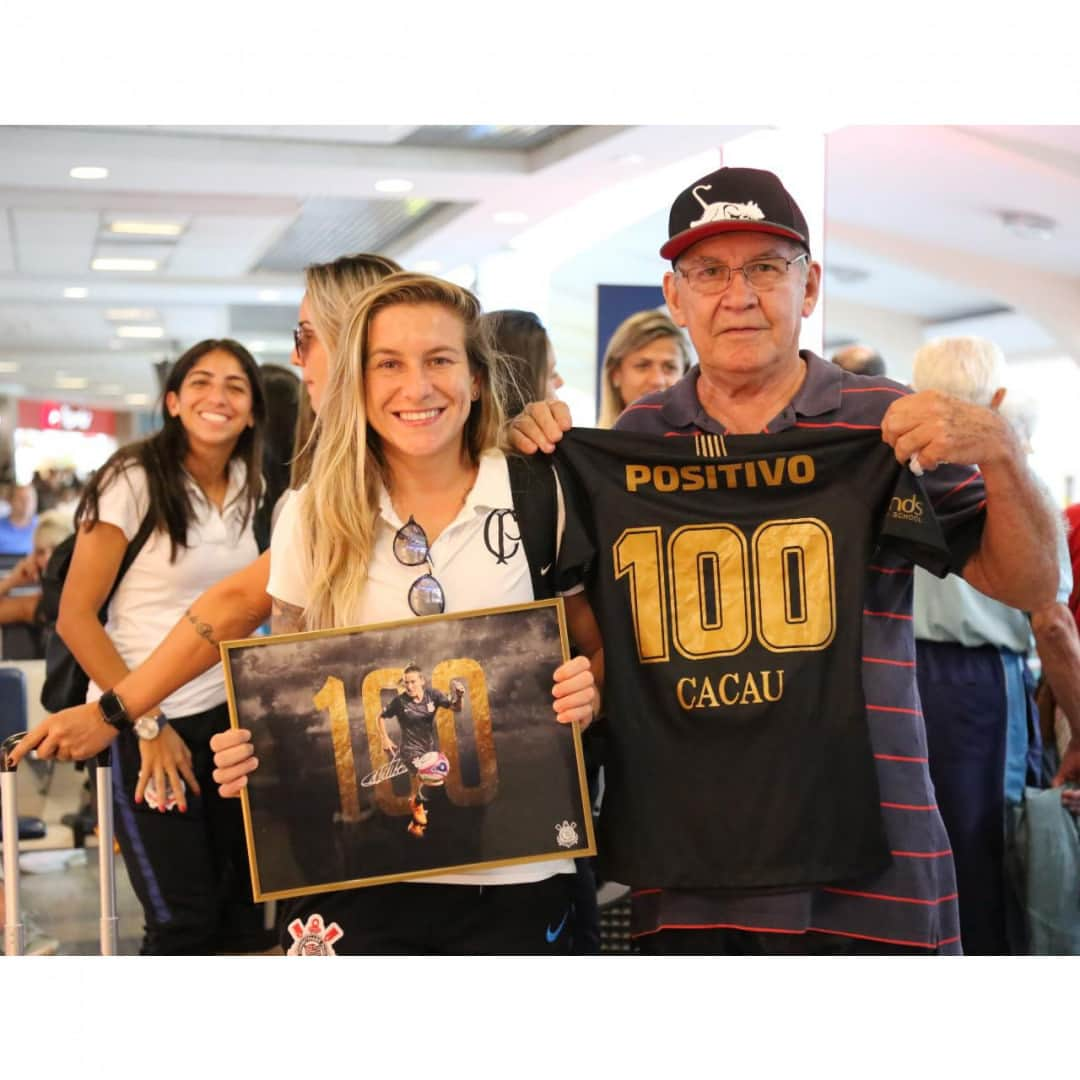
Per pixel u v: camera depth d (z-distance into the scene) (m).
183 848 2.92
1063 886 2.81
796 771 2.03
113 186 8.03
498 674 2.02
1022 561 1.97
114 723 2.19
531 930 2.08
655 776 2.07
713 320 2.10
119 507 2.88
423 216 9.57
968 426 1.88
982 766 2.97
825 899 2.06
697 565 2.08
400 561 2.03
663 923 2.07
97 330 14.62
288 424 3.60
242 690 2.03
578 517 2.09
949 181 4.32
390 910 2.08
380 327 1.97
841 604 2.04
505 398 2.22
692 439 2.09
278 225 9.18
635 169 7.59
